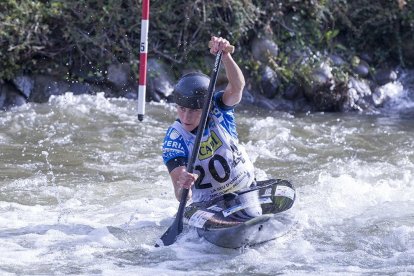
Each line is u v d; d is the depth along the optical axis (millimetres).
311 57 31453
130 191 19469
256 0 31562
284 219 15500
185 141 15289
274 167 22344
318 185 20047
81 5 29359
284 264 14352
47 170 21422
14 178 20578
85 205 18219
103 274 13711
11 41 27797
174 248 15023
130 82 29078
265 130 26156
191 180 14695
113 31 29359
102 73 28906
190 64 29828
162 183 20359
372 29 33281
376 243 15578
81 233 15969
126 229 16234
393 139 25906
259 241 15219
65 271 13852
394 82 32688
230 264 14344
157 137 25062
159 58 29688
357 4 33531
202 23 30094
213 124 15391
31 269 13930
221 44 15047
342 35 33281
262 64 30719
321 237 15875
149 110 27625
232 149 15586
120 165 22141
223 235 14680
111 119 26406
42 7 28828
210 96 14820
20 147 23516
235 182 15695
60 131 25125
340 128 27312
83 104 27438
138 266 14180
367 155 23812
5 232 15914
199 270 14008
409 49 33344
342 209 17844
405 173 21547
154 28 30031
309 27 32250
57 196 19000
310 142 25266
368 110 31047
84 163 22219
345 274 13852
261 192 15836
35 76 28297
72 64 28906
